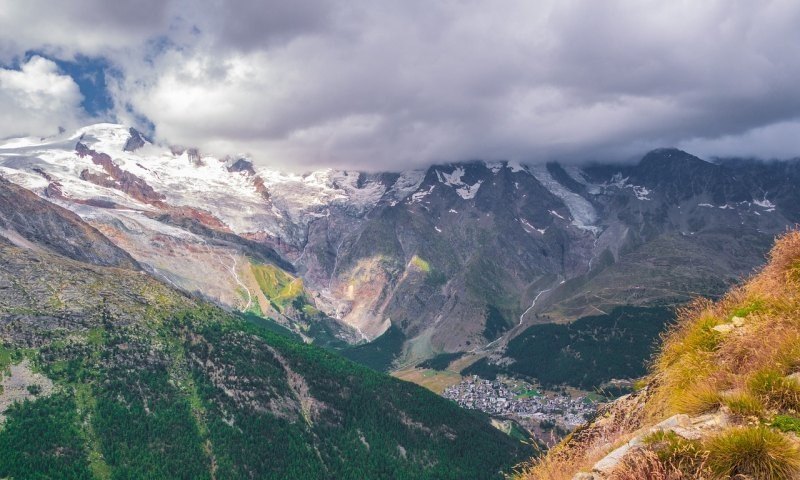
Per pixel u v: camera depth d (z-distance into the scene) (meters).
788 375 13.06
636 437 13.18
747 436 11.04
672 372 16.08
